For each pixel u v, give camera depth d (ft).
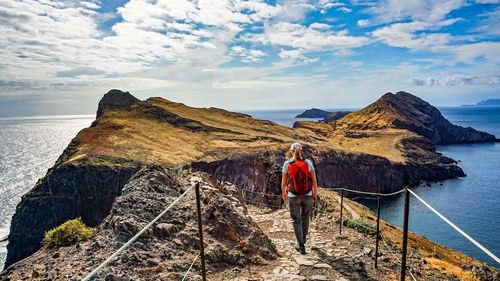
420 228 229.04
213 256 28.14
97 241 28.30
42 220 266.98
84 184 294.05
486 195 325.62
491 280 41.73
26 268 27.84
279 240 37.65
